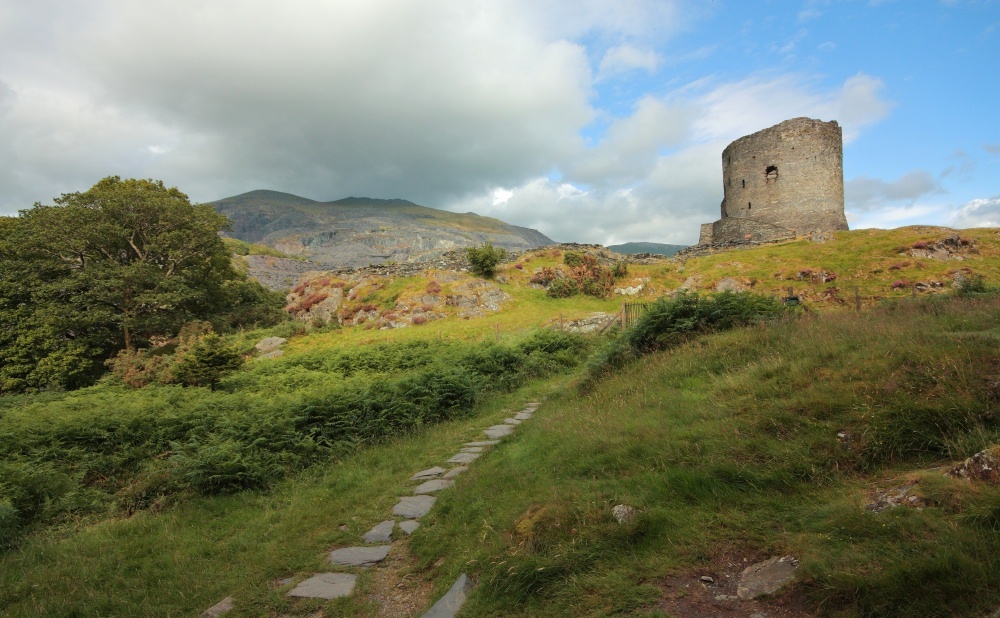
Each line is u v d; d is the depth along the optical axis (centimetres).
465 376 1269
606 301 3300
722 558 358
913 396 482
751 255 3391
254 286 4591
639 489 465
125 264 3250
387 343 2314
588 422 712
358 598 419
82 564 516
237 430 892
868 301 2316
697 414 610
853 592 289
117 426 936
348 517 602
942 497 335
